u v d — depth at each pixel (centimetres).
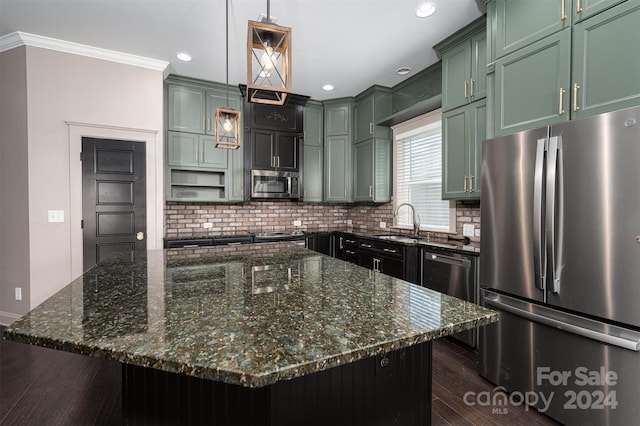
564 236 157
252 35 134
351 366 96
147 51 305
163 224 343
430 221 365
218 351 67
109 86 310
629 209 135
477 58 256
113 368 222
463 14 244
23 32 271
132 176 321
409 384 107
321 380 91
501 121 208
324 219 505
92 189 305
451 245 282
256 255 200
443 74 289
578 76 166
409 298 108
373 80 380
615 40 151
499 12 212
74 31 270
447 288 266
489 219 199
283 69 139
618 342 138
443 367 229
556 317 163
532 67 189
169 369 63
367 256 373
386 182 420
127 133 318
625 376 139
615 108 151
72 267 298
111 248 314
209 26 262
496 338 200
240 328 80
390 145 421
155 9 239
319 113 457
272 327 81
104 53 303
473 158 259
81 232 302
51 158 290
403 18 249
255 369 60
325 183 456
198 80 376
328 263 172
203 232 419
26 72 281
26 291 287
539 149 165
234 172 402
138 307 96
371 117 409
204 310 94
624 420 140
